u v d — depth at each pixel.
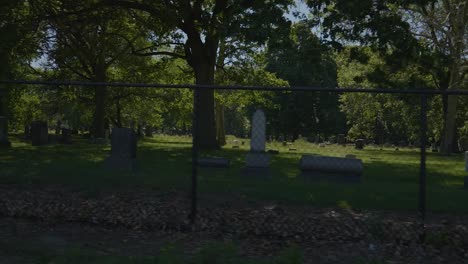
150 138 60.09
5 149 24.83
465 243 7.65
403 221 8.34
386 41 19.98
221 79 39.28
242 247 7.50
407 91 7.84
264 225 8.30
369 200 10.05
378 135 68.69
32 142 29.38
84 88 44.91
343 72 51.34
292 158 22.28
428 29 37.09
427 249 7.52
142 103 55.81
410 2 20.25
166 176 13.10
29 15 27.80
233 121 96.88
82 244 7.43
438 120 51.53
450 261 7.10
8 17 25.09
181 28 28.81
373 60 39.44
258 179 13.34
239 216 8.59
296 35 22.84
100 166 15.95
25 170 13.46
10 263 6.41
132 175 12.99
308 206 9.57
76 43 39.78
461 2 34.75
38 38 34.62
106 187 10.92
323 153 26.00
